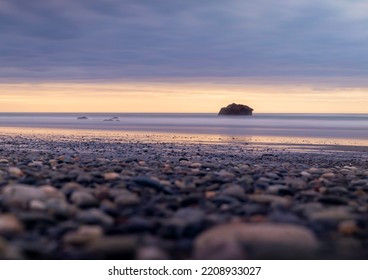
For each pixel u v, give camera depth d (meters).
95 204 0.80
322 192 1.03
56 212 0.71
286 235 0.55
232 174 1.30
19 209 0.75
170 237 0.61
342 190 1.03
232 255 0.53
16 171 1.26
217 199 0.84
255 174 1.36
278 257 0.53
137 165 1.62
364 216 0.73
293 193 0.98
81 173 1.22
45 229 0.64
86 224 0.66
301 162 1.99
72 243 0.58
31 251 0.55
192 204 0.83
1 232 0.61
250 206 0.77
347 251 0.56
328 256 0.55
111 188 0.97
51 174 1.21
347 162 2.04
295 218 0.67
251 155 2.28
